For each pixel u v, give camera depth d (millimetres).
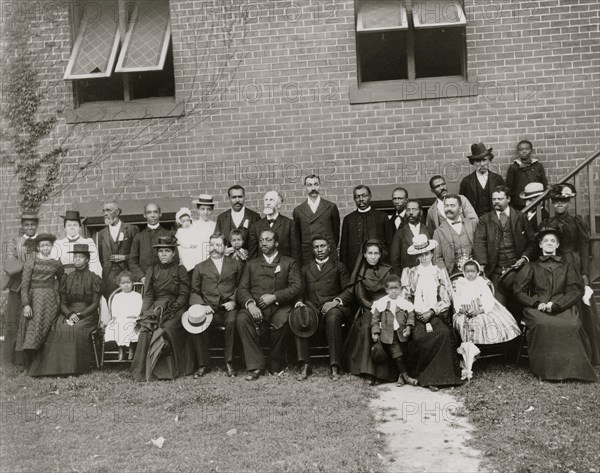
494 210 8555
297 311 8094
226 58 10289
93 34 10539
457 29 10234
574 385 7406
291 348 8336
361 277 8297
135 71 10227
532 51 9852
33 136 10570
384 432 6480
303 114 10148
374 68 10359
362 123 10047
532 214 8953
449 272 8523
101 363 8625
